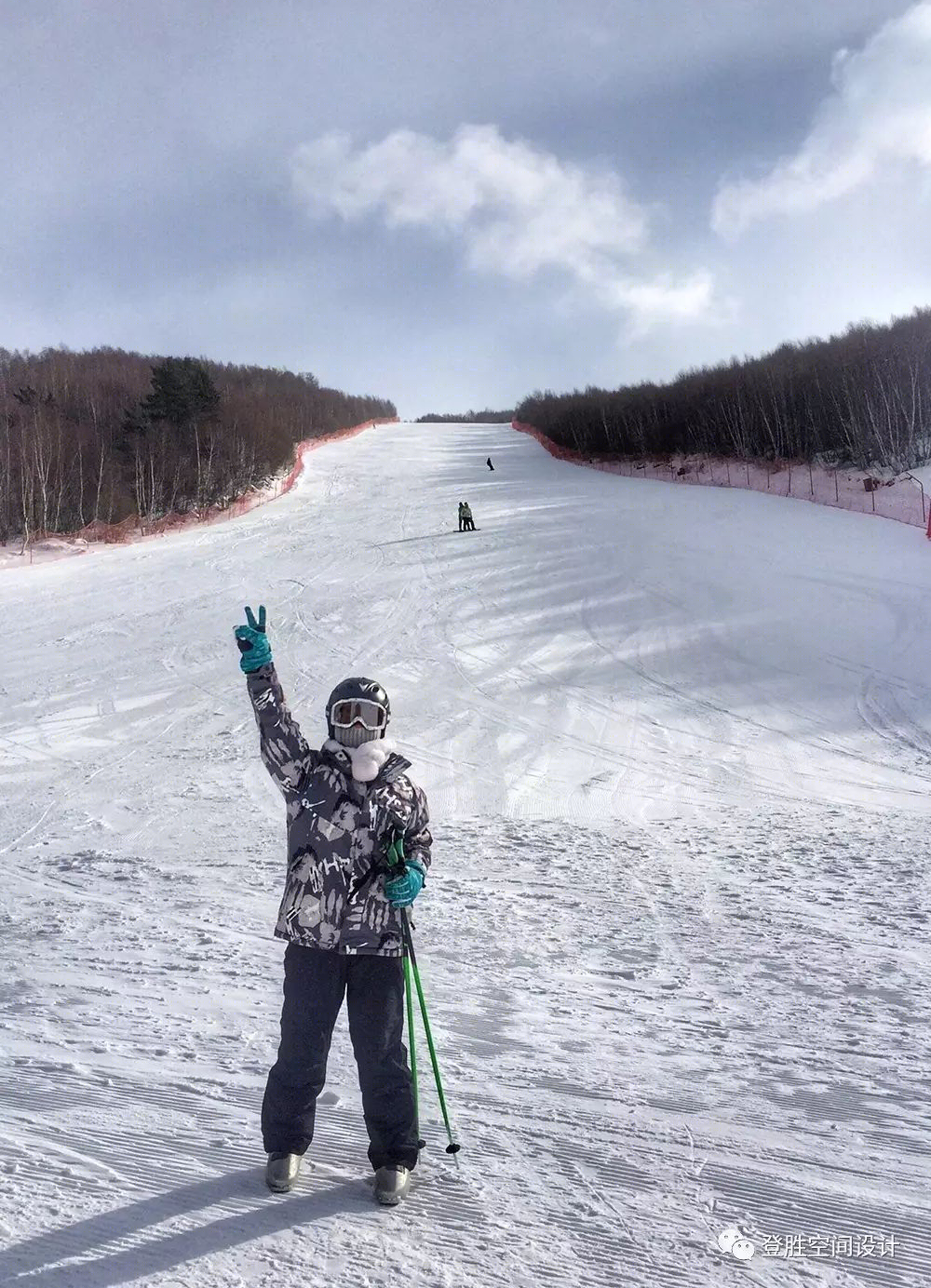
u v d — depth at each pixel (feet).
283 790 9.45
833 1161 9.46
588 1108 10.61
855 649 58.65
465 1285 7.52
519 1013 13.50
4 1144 9.76
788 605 68.80
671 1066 11.71
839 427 145.79
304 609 73.82
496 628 65.82
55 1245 8.04
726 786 36.06
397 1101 8.98
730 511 112.78
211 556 100.78
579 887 20.47
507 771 37.93
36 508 125.70
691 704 49.14
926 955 15.78
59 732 45.88
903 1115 10.39
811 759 40.29
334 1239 8.17
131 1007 13.67
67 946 16.65
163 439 154.20
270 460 165.89
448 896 19.72
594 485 144.36
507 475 165.58
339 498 144.36
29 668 59.67
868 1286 7.56
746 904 19.03
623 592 74.43
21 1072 11.50
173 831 28.22
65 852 25.76
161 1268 7.73
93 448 151.53
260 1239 8.16
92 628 70.08
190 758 40.34
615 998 14.10
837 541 92.84
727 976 14.96
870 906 18.66
